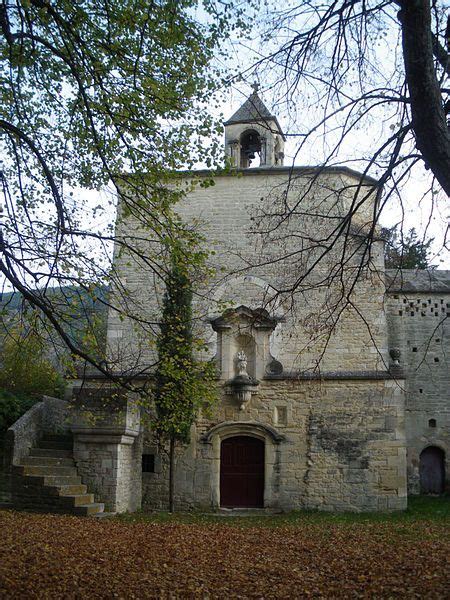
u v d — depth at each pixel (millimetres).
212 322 18609
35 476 14406
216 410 18375
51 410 17656
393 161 8445
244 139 22844
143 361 18812
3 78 10117
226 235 19781
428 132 7207
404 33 7309
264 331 18641
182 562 9375
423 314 22344
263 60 8867
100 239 9820
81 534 11195
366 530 13227
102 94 10016
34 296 9086
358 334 18781
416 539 11719
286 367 18703
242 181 20125
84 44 9484
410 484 21484
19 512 13742
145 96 10227
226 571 8898
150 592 7645
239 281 19344
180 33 9875
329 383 18141
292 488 17688
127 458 16031
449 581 7738
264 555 10094
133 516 14938
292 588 7969
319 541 11547
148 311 19297
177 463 18078
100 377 17562
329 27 8625
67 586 7652
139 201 10258
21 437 15438
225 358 18531
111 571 8539
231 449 18328
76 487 14766
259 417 18219
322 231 17547
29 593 7223
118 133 10172
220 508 17688
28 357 13984
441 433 21688
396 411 17766
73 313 9891
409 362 22125
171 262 10453
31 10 9516
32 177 10648
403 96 8594
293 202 19125
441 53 8203
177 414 12289
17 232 9219
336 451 17734
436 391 21906
